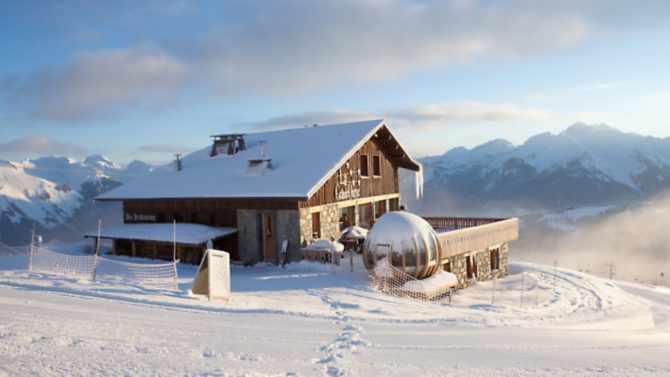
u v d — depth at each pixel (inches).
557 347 346.0
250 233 868.0
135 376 242.2
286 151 1013.8
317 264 784.3
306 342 339.0
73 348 287.6
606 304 753.0
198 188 931.3
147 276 672.4
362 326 409.4
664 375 268.2
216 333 350.6
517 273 1059.9
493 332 406.9
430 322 447.5
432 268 704.4
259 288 622.5
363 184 1029.2
